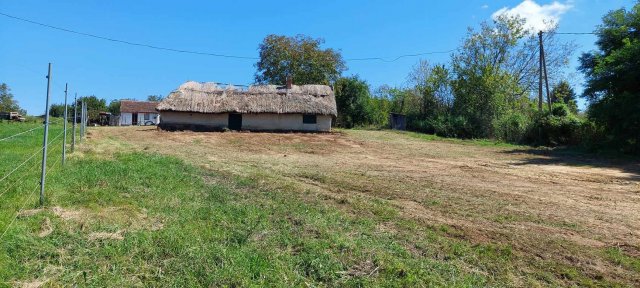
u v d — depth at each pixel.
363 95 41.72
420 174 12.24
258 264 4.45
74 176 8.48
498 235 6.11
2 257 4.23
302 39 47.03
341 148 20.69
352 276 4.39
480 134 31.62
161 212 6.34
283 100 31.36
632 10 22.56
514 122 28.27
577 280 4.62
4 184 7.51
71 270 4.15
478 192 9.52
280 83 46.81
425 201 8.28
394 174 12.04
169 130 29.08
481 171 13.44
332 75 47.56
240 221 6.05
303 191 8.60
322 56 46.66
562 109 26.77
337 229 5.96
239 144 21.22
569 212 7.78
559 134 25.41
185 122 30.52
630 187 11.02
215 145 20.42
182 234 5.23
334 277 4.32
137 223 5.73
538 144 25.86
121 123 58.91
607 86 21.67
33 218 5.60
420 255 5.15
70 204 6.49
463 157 18.03
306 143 22.47
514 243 5.77
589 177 12.80
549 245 5.73
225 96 31.77
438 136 31.73
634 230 6.66
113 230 5.34
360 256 4.89
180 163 11.82
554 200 8.91
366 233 5.85
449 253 5.25
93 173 8.88
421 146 22.70
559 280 4.61
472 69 34.09
